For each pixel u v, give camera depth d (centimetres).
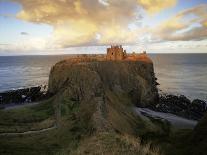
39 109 7756
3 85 16300
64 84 10262
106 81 10325
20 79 19225
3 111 7125
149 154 2144
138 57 14625
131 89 10931
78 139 3838
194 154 2723
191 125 7575
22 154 2734
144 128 6400
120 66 11606
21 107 9006
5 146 3170
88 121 5438
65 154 2353
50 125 5412
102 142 2472
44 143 3681
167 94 13112
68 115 6288
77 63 11250
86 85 8275
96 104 6259
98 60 12712
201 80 18600
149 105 10856
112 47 14325
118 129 5412
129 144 2345
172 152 2886
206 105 10462
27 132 4706
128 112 7844
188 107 10319
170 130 6262
